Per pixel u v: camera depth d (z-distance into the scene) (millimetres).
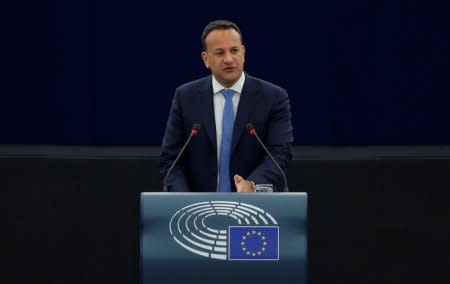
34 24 15148
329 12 14977
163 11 15055
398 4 14992
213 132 10148
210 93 10234
